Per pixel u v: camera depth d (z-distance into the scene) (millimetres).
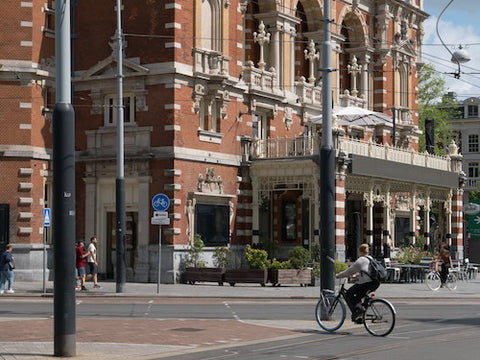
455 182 58812
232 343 20312
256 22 51625
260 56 50312
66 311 17703
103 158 44594
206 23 45969
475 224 67375
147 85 43875
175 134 43188
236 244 47312
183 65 43844
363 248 22406
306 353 18438
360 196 58344
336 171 45719
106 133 44812
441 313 28734
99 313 27828
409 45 64250
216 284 43188
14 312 27859
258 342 20547
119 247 37031
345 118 53250
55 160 17969
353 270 22062
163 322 24688
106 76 44594
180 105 43594
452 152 60156
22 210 42688
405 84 64625
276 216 52750
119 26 37438
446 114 90938
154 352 18656
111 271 45219
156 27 43688
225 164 46625
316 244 44562
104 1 45156
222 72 45906
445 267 43250
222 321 25172
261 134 50344
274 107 50594
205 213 45031
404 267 48594
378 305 21812
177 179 43219
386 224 51438
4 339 20375
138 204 43812
